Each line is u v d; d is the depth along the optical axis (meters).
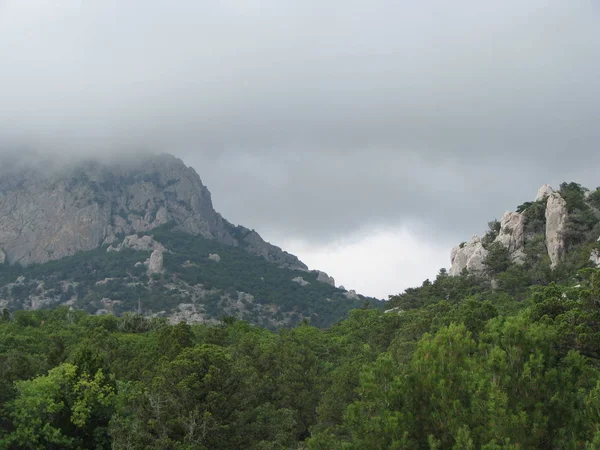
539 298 50.41
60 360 67.88
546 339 33.22
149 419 48.34
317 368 88.38
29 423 53.28
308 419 74.88
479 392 29.64
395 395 33.31
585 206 139.25
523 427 28.03
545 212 143.50
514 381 30.00
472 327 57.75
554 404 29.34
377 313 141.88
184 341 76.81
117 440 48.34
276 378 76.44
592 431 27.81
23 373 63.28
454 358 34.12
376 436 31.92
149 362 73.88
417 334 76.31
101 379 56.59
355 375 61.19
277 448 50.69
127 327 120.25
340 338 115.94
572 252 130.00
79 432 56.16
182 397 48.41
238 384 51.50
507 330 32.38
